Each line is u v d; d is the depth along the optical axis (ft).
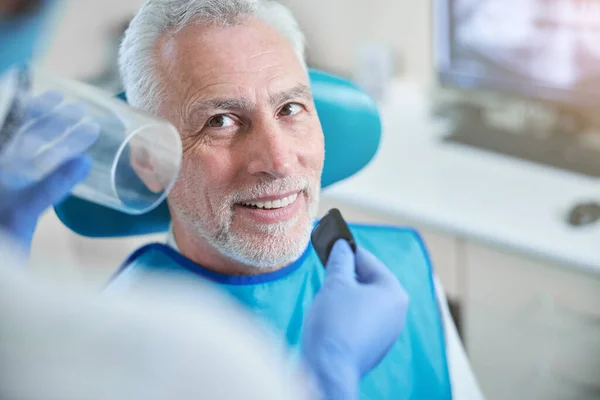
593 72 6.47
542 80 6.84
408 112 7.75
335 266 3.05
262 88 3.26
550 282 5.78
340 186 6.58
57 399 1.13
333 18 8.27
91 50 6.91
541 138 7.00
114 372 1.14
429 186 6.47
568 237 5.66
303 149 3.38
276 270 3.72
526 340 6.14
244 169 3.30
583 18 6.31
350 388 2.44
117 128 2.56
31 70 2.26
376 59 7.86
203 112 3.26
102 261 5.84
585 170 6.44
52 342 1.15
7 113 2.15
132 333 1.15
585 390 6.02
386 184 6.55
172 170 2.89
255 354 1.22
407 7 7.86
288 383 1.54
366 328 2.72
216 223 3.41
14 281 1.18
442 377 3.87
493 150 6.89
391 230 4.38
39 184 2.20
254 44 3.30
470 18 7.04
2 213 2.14
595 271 5.40
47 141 2.24
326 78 4.06
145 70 3.40
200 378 1.15
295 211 3.44
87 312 1.17
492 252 5.95
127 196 2.92
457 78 7.45
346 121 4.03
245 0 3.33
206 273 3.70
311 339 2.64
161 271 3.75
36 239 5.35
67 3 1.55
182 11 3.30
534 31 6.66
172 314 1.19
